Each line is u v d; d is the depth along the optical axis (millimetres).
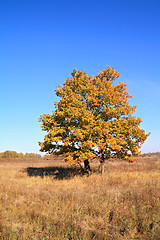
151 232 4934
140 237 4754
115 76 18656
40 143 17094
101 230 4957
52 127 16281
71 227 5227
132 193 7953
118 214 6055
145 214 5906
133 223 5488
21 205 7211
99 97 16719
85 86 17422
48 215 6137
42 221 5793
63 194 8312
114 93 16484
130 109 16875
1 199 7988
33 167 27422
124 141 15242
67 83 17969
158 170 18188
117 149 14641
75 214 6035
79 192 8469
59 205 7074
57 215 6160
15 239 4629
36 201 7652
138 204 6691
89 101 16609
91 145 14328
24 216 6254
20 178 15227
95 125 15172
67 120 15773
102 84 16922
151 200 7133
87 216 5961
